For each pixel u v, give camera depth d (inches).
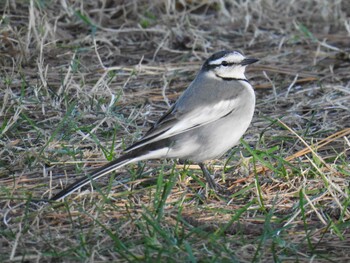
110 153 485.7
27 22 695.7
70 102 569.9
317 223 416.8
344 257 381.7
